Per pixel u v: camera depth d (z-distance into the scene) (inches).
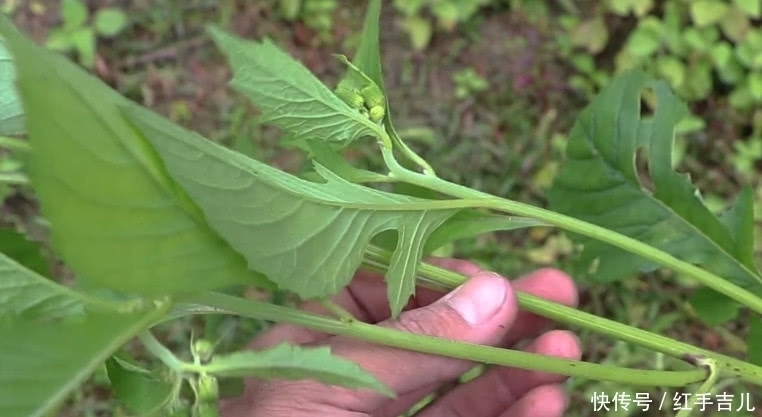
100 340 5.5
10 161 18.2
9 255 6.4
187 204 5.6
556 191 10.5
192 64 20.3
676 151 18.8
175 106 19.9
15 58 4.5
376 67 8.1
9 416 5.2
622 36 20.0
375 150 18.2
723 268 9.6
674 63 19.0
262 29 20.6
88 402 17.1
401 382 8.4
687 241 9.8
